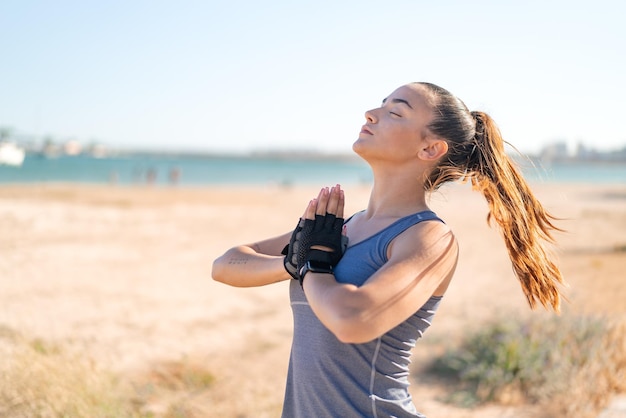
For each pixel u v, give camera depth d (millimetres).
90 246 14883
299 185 75688
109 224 19234
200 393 5980
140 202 29641
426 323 1857
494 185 2018
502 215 2051
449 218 26219
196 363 6953
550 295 2111
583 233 19422
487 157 1995
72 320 8461
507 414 5340
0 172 74812
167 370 6641
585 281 11203
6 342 5941
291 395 1980
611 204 36031
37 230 16891
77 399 4332
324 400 1787
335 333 1595
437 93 1939
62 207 23156
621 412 4820
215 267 2094
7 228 16766
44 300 9484
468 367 6371
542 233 2109
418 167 1909
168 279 11805
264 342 8062
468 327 7609
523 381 5855
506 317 7227
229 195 41031
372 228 1865
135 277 11781
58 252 13727
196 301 10234
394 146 1874
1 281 10625
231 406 5637
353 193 50312
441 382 6383
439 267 1738
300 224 1841
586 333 6156
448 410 5551
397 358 1814
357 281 1753
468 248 17312
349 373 1774
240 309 9859
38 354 4777
